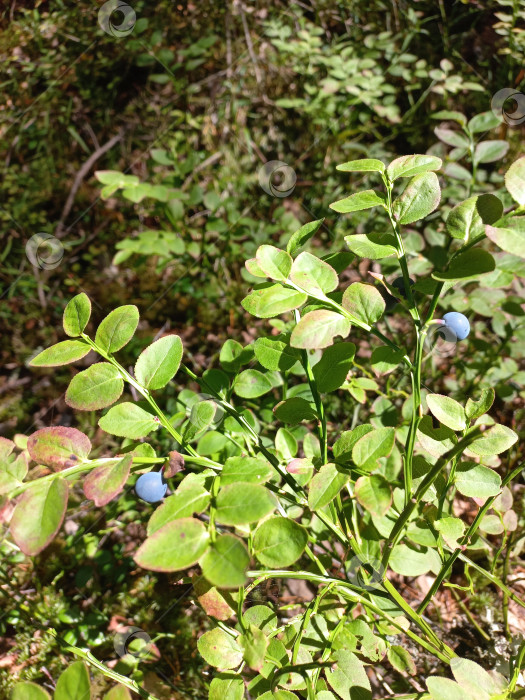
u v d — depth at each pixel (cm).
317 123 53
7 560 30
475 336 37
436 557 21
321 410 19
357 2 59
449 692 16
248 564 12
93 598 31
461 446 16
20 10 57
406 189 18
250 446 22
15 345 46
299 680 18
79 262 50
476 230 16
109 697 14
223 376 23
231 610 17
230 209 49
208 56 56
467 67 54
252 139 55
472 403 18
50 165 54
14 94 55
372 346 39
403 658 20
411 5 58
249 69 57
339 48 55
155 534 12
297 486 20
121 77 56
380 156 50
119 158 56
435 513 20
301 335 16
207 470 16
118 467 15
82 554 32
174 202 46
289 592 31
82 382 17
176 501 14
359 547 19
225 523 13
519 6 48
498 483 18
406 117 53
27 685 14
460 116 35
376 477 15
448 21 57
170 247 41
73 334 17
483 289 33
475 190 40
